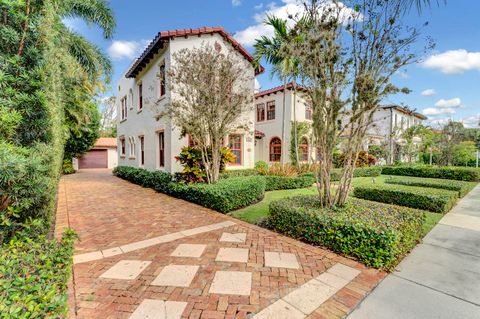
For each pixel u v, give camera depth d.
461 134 18.09
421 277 3.10
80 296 2.68
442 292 2.77
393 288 2.85
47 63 3.28
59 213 6.32
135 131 14.20
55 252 2.37
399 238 3.40
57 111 4.53
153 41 9.95
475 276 3.12
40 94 2.98
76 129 15.44
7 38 2.60
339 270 3.26
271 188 9.70
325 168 4.62
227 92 7.88
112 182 12.90
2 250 2.17
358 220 3.78
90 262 3.51
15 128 2.85
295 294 2.72
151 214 6.17
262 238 4.43
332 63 4.26
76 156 19.56
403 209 4.57
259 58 9.98
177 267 3.34
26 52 2.88
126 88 15.98
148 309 2.47
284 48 4.82
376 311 2.44
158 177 9.83
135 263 3.47
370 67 4.17
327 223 3.90
